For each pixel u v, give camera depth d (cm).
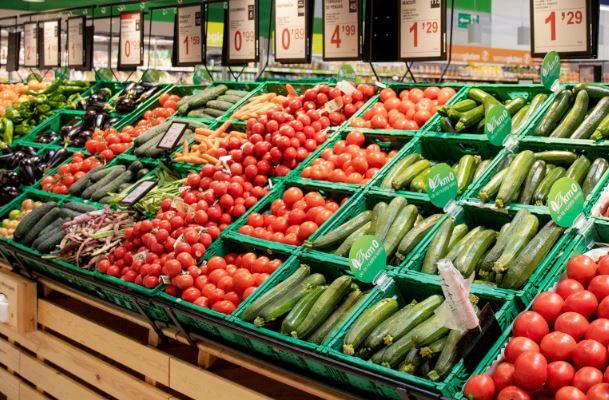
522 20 1591
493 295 285
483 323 260
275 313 323
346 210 378
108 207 477
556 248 295
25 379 528
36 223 520
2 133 717
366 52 561
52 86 764
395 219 352
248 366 335
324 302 316
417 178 382
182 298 371
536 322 248
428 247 330
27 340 507
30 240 511
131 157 564
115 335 424
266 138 449
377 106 467
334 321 313
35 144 666
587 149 357
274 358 326
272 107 535
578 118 376
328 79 612
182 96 668
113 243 447
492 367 249
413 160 401
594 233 306
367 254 310
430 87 466
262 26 1294
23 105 732
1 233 548
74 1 1435
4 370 544
